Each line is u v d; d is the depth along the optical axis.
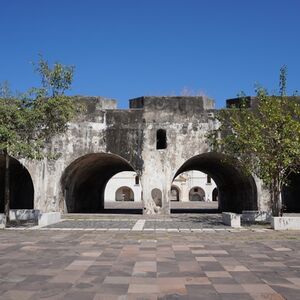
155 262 7.77
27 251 9.12
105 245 10.11
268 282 6.17
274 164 14.98
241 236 12.16
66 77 15.51
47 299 5.26
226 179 26.17
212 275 6.64
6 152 15.34
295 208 26.95
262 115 17.09
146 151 21.02
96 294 5.50
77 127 21.17
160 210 20.61
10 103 15.05
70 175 22.22
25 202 28.22
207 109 21.23
